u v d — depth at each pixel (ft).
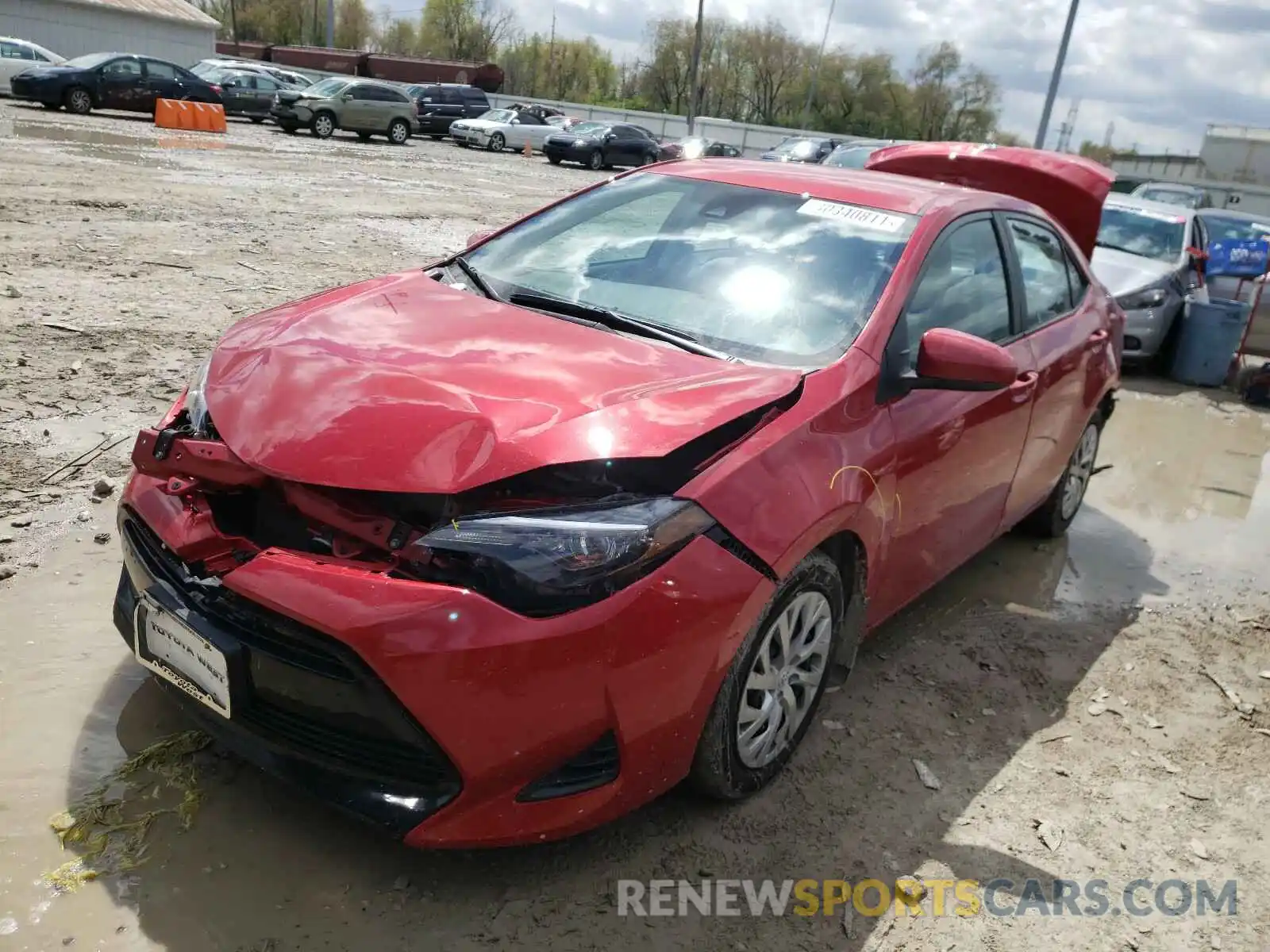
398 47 273.33
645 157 104.32
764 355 9.66
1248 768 10.82
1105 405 16.62
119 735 8.91
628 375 8.63
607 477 7.61
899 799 9.58
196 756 8.75
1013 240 13.28
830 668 9.85
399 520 7.41
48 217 30.55
